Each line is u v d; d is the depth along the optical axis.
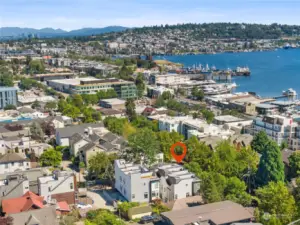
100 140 151.38
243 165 122.19
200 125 178.25
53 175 112.31
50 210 90.75
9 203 97.31
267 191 93.19
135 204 103.50
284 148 160.12
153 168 119.56
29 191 104.81
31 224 85.19
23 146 151.75
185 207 103.00
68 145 160.88
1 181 109.94
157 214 99.06
